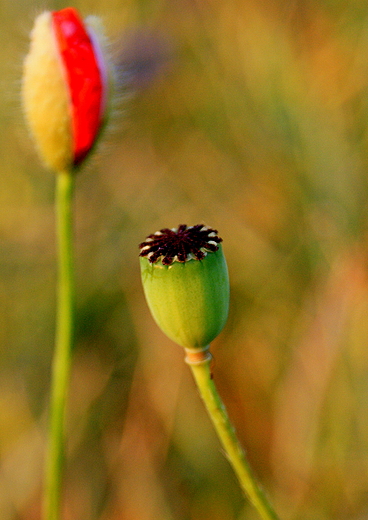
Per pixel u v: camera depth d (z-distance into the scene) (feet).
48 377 1.26
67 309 0.84
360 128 1.17
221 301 0.75
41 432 1.20
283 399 1.09
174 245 0.75
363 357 1.05
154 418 1.16
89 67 0.81
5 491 1.15
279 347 1.17
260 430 1.16
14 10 1.26
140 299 1.23
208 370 0.76
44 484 1.17
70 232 0.84
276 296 1.20
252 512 1.06
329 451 1.05
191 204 1.26
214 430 1.16
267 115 1.23
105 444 1.18
